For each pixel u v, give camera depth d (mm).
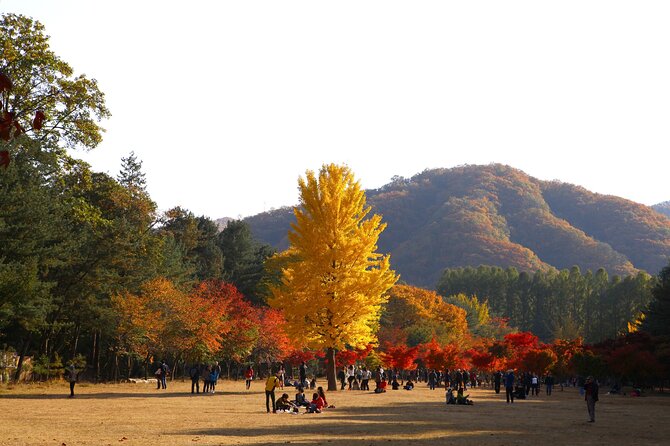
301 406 35812
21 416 27500
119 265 61156
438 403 44406
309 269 53500
